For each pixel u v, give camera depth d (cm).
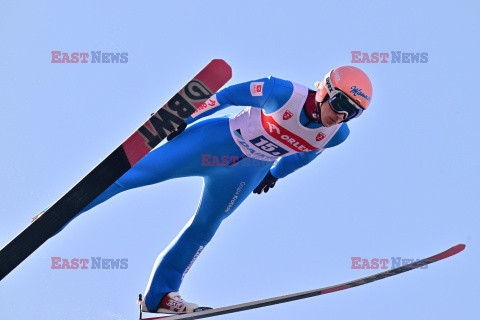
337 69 1522
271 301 1658
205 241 1759
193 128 1686
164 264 1750
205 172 1675
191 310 1714
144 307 1747
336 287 1686
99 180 1407
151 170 1642
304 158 1744
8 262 1423
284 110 1557
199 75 1383
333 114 1513
